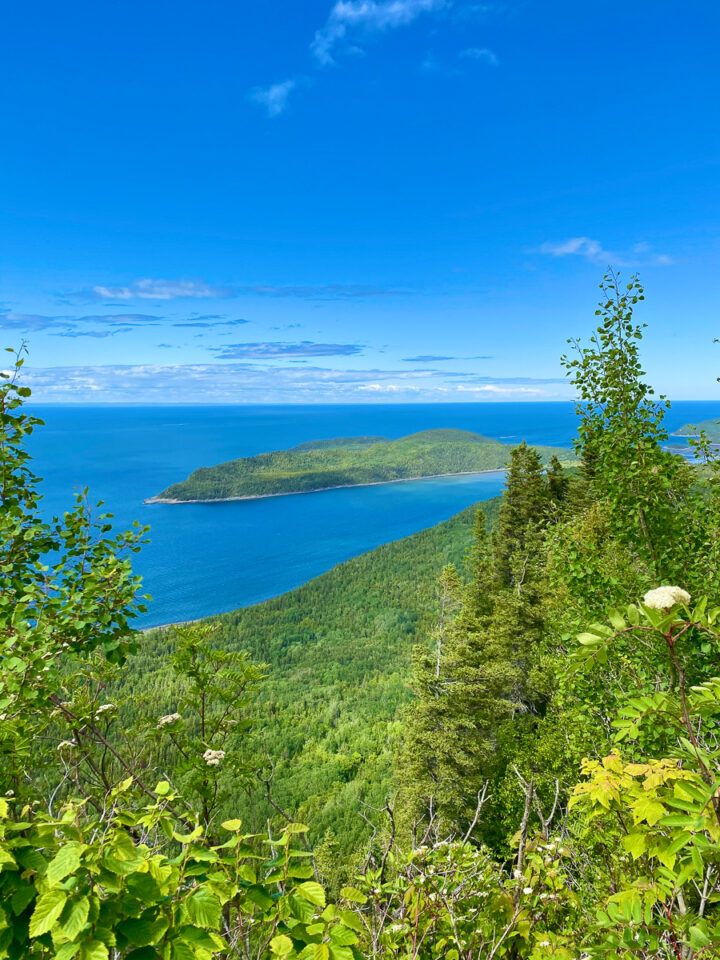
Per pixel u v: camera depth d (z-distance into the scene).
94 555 4.84
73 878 1.57
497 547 30.62
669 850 1.83
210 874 1.79
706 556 6.96
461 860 3.27
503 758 17.73
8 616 4.45
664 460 7.22
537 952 3.03
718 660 5.16
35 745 4.11
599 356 7.63
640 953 2.24
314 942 1.76
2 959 1.50
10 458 4.87
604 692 6.35
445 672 18.66
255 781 4.00
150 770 4.07
